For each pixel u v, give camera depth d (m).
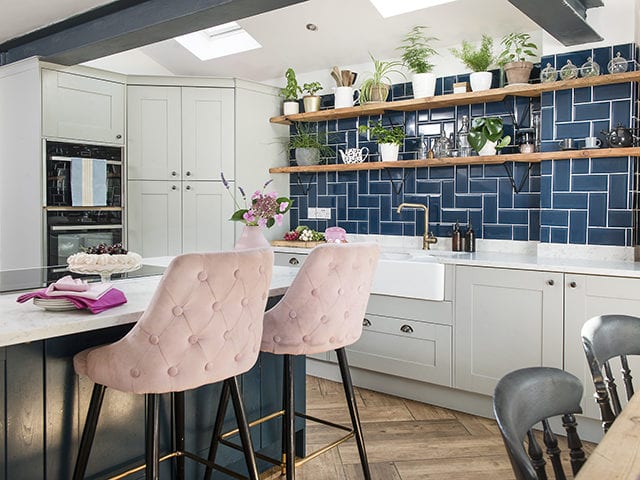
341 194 4.83
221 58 4.99
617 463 0.98
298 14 4.20
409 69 4.22
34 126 4.13
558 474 1.11
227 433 2.36
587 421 3.04
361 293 2.24
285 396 2.17
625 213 3.32
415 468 2.74
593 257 3.43
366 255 2.21
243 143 4.77
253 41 4.77
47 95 4.13
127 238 4.66
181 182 4.71
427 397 3.67
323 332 2.13
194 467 2.28
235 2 2.96
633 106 3.29
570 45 3.43
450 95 3.87
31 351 1.79
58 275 2.70
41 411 1.81
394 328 3.71
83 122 4.34
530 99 3.83
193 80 4.68
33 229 4.19
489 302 3.32
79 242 4.36
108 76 4.48
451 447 2.99
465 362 3.42
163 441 2.17
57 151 4.21
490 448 2.98
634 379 2.88
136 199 4.66
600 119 3.39
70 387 1.88
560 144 3.47
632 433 1.12
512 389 1.05
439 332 3.52
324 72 4.93
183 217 4.71
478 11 3.75
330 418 3.40
